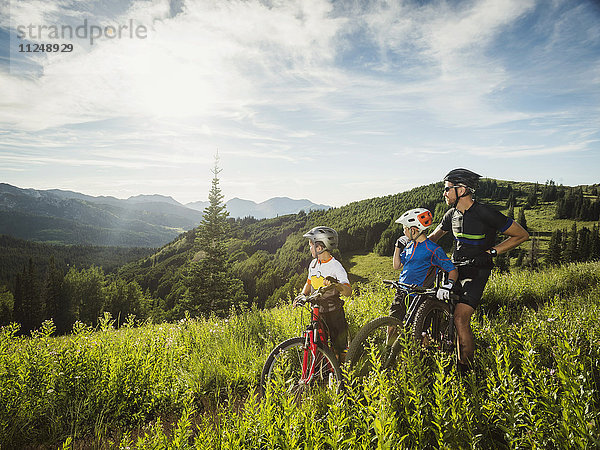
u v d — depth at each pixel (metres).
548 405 2.50
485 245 4.06
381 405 2.52
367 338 3.93
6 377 4.17
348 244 167.62
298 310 6.73
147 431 3.71
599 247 97.25
